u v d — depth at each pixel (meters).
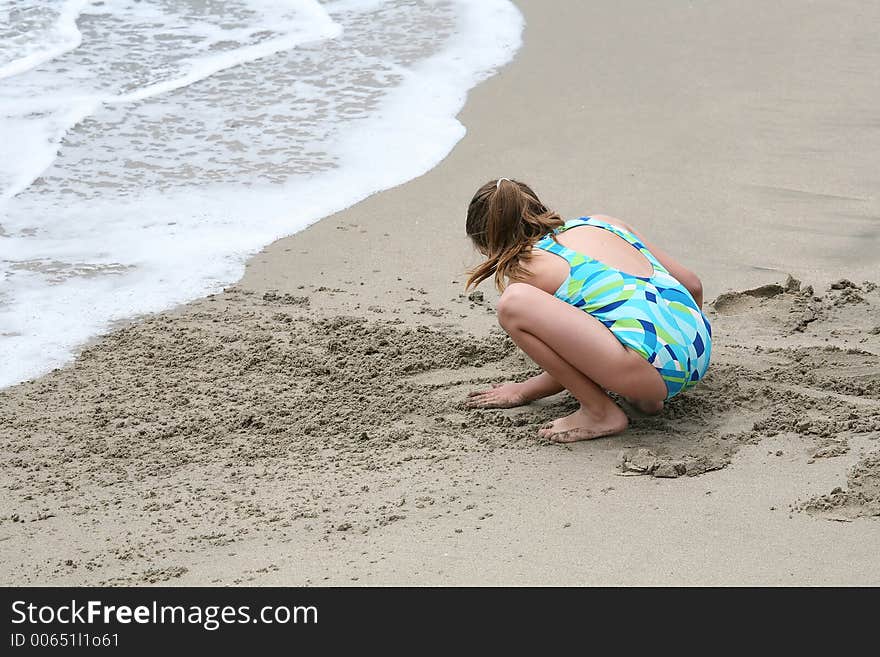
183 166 8.73
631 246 5.14
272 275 7.04
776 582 3.77
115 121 9.60
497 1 12.59
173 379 5.83
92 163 8.80
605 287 4.90
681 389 4.96
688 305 4.98
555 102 9.73
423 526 4.33
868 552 3.90
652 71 10.33
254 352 6.06
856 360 5.60
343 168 8.62
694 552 3.99
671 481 4.56
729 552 3.97
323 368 5.82
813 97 9.56
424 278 6.95
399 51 11.20
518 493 4.55
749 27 11.45
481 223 5.13
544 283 4.99
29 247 7.45
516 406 5.39
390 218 7.77
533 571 3.94
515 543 4.14
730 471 4.60
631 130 9.04
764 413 5.13
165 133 9.37
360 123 9.48
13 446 5.25
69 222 7.82
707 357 5.01
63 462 5.10
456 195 8.10
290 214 7.88
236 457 5.06
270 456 5.05
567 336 4.81
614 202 7.75
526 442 5.03
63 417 5.51
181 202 8.12
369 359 5.93
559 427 5.04
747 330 6.06
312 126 9.44
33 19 12.24
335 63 10.91
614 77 10.22
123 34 11.85
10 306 6.68
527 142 8.91
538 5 12.40
